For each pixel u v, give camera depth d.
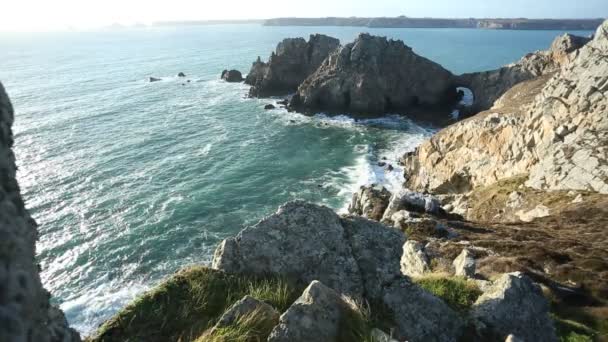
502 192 46.66
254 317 6.62
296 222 9.27
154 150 70.81
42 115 92.44
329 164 65.81
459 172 58.59
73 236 43.75
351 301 7.74
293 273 8.55
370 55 97.19
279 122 88.12
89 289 36.12
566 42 92.69
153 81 140.00
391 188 59.31
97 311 33.31
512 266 22.09
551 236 29.77
